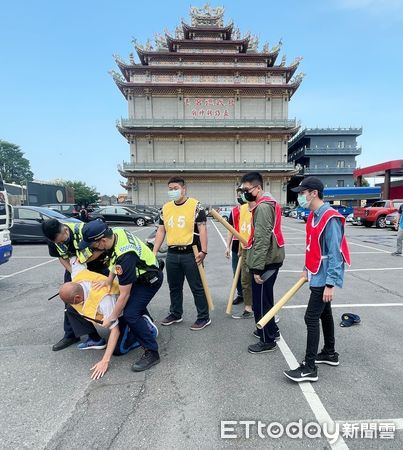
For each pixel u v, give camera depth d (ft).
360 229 59.00
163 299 16.63
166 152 138.10
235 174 138.10
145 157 137.59
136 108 135.54
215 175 138.10
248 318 13.71
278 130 137.59
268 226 9.90
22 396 8.18
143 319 9.71
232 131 136.56
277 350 10.64
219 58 137.80
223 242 43.04
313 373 8.61
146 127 133.28
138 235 50.55
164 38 146.82
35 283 20.35
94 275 10.19
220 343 11.23
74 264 10.64
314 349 8.57
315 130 184.03
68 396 8.17
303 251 33.99
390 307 14.87
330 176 182.50
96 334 11.00
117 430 6.93
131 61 134.92
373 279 20.43
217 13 149.38
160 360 9.99
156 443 6.55
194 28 144.25
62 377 9.09
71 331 11.07
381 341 11.21
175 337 11.76
